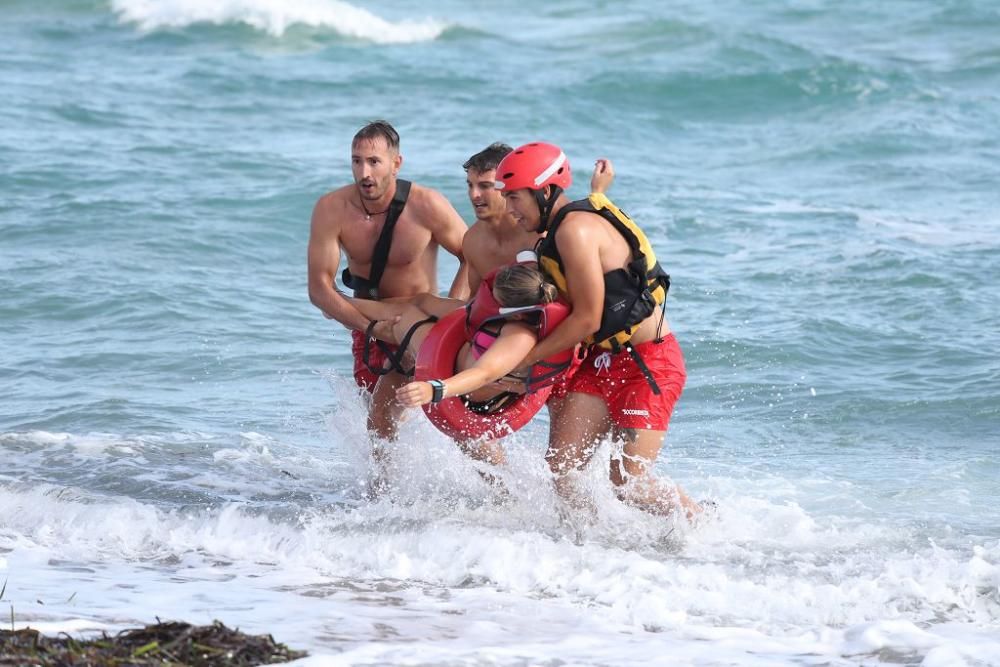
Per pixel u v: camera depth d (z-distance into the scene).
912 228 56.69
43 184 60.41
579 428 23.86
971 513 25.50
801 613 19.64
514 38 115.62
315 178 63.09
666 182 67.75
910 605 20.08
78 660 15.17
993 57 107.06
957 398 34.12
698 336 40.34
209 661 15.66
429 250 26.64
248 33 111.31
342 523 24.16
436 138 76.69
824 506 26.09
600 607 19.78
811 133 82.88
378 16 120.69
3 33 109.56
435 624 18.55
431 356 22.50
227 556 22.61
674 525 23.92
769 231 56.53
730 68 99.19
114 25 113.38
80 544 23.03
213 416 33.56
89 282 46.19
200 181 62.19
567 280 22.03
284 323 42.72
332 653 16.61
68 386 35.91
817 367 37.53
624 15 125.31
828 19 123.88
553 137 79.69
